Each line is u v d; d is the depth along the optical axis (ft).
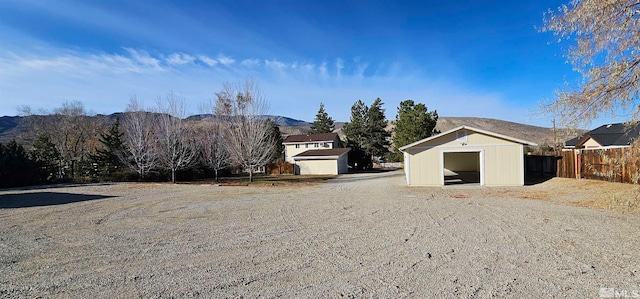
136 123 79.46
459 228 23.00
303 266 15.49
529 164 70.85
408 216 28.04
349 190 53.26
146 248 18.93
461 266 15.14
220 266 15.66
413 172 59.11
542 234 20.71
